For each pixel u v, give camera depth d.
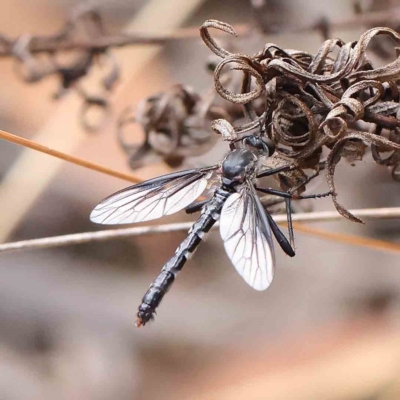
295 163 0.21
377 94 0.20
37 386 0.25
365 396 0.24
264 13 0.24
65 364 0.25
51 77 0.26
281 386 0.24
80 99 0.25
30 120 0.26
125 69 0.25
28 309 0.25
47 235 0.26
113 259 0.26
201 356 0.25
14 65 0.25
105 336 0.25
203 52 0.26
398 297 0.25
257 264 0.20
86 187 0.26
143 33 0.25
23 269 0.26
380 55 0.23
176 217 0.25
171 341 0.25
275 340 0.25
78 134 0.25
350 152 0.20
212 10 0.26
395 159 0.21
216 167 0.21
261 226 0.20
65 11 0.27
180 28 0.25
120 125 0.23
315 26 0.24
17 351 0.25
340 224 0.25
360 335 0.25
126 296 0.25
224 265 0.26
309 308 0.25
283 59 0.20
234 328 0.25
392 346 0.24
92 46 0.25
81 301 0.25
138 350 0.25
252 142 0.21
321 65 0.20
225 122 0.21
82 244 0.26
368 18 0.24
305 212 0.22
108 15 0.27
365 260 0.25
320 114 0.20
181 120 0.23
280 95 0.20
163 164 0.24
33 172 0.25
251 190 0.21
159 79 0.26
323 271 0.25
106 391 0.25
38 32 0.27
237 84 0.22
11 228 0.24
